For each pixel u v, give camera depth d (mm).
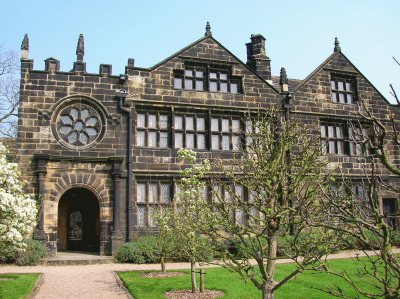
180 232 13242
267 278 8562
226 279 14594
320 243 8039
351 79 26578
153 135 22000
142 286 13453
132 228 20469
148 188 21250
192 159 13742
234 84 23938
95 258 19031
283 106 24125
